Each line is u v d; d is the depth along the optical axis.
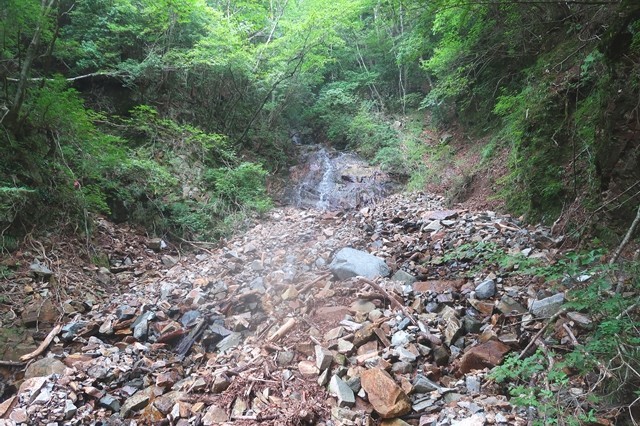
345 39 14.87
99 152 6.46
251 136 11.90
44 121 5.64
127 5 8.95
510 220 5.90
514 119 7.03
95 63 8.71
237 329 4.05
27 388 3.16
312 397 2.88
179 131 9.21
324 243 6.32
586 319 2.90
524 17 6.88
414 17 8.74
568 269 2.99
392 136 12.13
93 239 5.99
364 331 3.43
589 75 5.36
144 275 5.80
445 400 2.66
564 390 2.38
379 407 2.61
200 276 5.51
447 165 9.66
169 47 9.71
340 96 13.95
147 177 7.76
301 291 4.51
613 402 2.27
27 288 4.49
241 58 10.25
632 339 2.17
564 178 5.25
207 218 7.92
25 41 7.02
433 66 9.95
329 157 12.46
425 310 3.76
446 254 5.10
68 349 3.86
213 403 2.96
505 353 2.98
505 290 3.83
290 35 11.19
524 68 7.91
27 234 5.11
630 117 3.85
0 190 4.69
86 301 4.70
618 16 3.98
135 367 3.52
